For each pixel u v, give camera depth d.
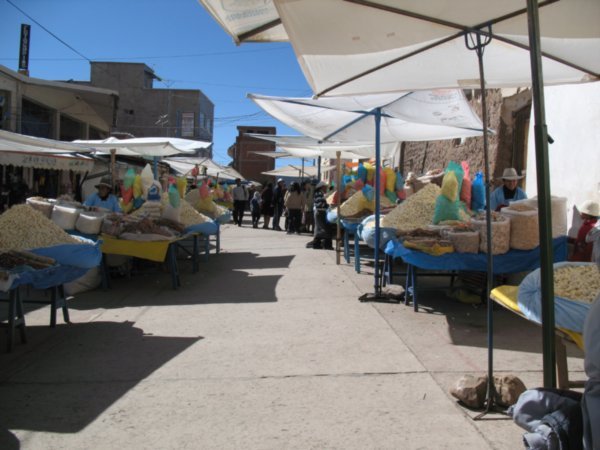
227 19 3.89
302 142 11.70
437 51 4.29
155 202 9.21
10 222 5.73
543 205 2.71
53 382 4.23
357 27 3.67
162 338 5.43
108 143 10.73
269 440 3.24
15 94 17.39
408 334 5.46
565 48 4.23
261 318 6.19
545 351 2.77
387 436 3.27
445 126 7.68
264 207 20.20
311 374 4.33
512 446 3.14
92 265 5.86
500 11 3.52
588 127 6.83
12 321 5.04
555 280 3.55
